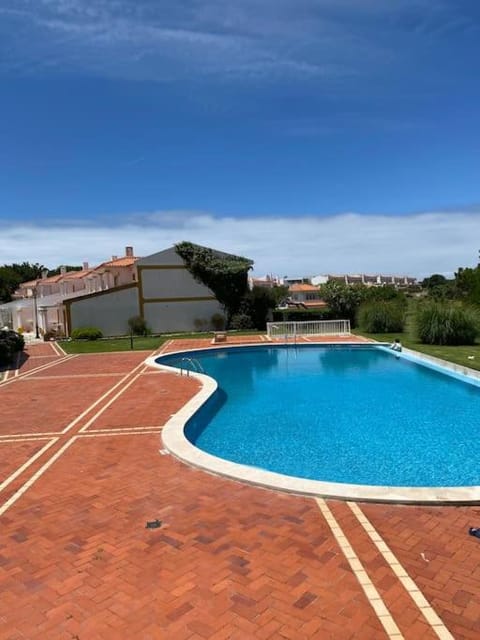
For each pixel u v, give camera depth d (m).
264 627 3.10
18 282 70.06
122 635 3.06
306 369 17.61
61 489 5.78
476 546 4.11
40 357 21.39
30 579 3.78
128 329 33.91
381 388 13.85
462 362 15.30
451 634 3.00
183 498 5.38
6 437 8.32
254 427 10.02
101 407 10.58
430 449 8.42
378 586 3.54
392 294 35.50
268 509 4.98
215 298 36.78
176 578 3.72
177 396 11.52
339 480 7.07
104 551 4.20
